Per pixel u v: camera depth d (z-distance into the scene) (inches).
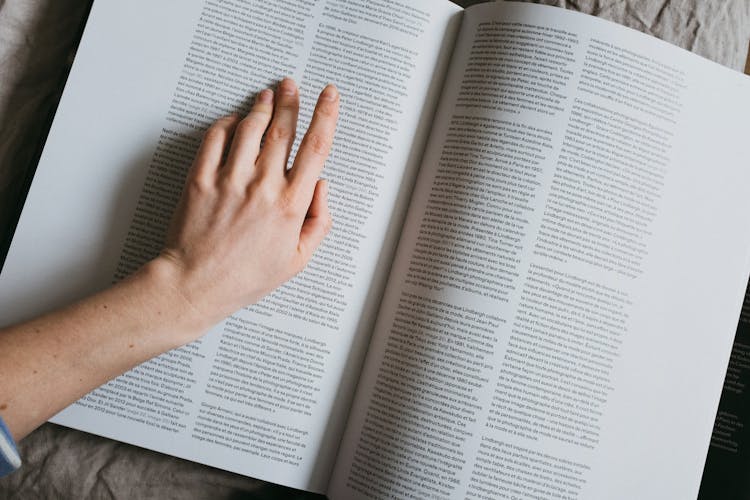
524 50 22.8
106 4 22.4
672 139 23.1
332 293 22.8
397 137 23.1
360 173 22.9
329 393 22.9
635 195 22.7
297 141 22.8
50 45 23.5
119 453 22.8
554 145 22.4
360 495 22.4
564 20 22.8
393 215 23.2
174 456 22.9
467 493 22.0
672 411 23.0
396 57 23.1
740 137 23.6
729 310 23.4
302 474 22.8
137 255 22.2
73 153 22.1
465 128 22.9
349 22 23.0
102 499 22.4
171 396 22.2
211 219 20.0
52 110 23.3
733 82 23.5
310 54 22.9
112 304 18.6
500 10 23.2
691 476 22.9
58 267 21.8
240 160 20.6
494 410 22.1
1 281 21.4
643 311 22.9
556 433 22.3
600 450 22.5
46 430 22.5
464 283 22.3
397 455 22.2
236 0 22.8
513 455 22.1
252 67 22.7
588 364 22.5
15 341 17.0
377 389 22.7
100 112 22.2
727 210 23.4
